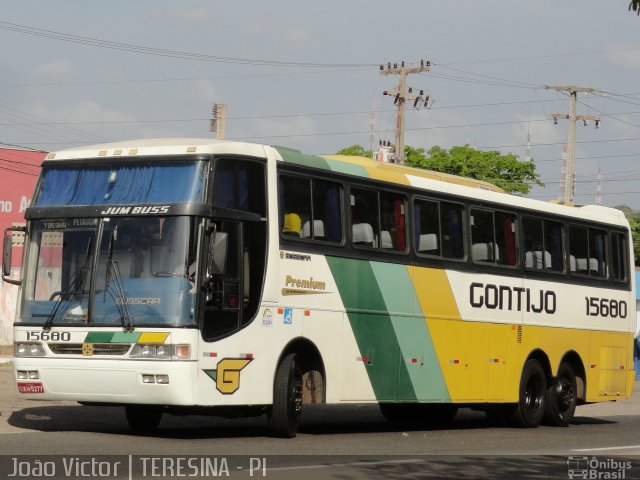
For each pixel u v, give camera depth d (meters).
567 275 48.22
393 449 32.94
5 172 101.38
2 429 33.84
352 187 37.00
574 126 135.62
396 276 38.59
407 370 38.94
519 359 44.91
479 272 42.81
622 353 51.91
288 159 34.41
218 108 102.44
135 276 31.25
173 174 31.91
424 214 40.34
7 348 83.88
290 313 33.94
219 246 31.16
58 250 32.28
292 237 34.19
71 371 31.38
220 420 41.88
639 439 41.06
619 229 52.19
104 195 32.31
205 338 31.05
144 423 35.91
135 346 30.75
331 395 35.62
